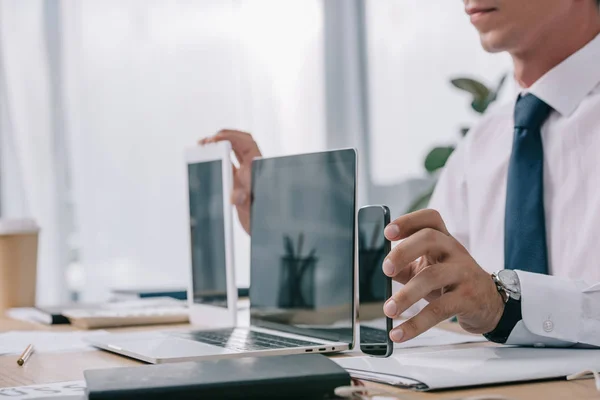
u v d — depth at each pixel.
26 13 2.95
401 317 1.35
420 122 3.60
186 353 0.90
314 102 3.44
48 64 2.98
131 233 3.09
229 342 1.00
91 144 3.03
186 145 3.18
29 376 0.85
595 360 0.83
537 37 1.37
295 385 0.65
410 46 3.60
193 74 3.19
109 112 3.06
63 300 3.00
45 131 2.96
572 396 0.69
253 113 3.31
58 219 2.99
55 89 2.99
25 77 2.94
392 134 3.60
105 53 3.05
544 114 1.35
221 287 1.30
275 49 3.35
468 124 3.58
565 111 1.35
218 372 0.67
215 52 3.23
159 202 3.13
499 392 0.71
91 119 3.03
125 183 3.08
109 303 1.69
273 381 0.64
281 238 1.13
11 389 0.76
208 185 1.34
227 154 1.28
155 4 3.13
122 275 3.08
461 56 3.57
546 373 0.77
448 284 0.89
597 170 1.31
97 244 3.04
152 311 1.46
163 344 1.00
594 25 1.38
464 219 1.59
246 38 3.29
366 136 3.58
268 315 1.15
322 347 0.93
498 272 0.96
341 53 3.53
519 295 0.94
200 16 3.20
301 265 1.08
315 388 0.65
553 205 1.34
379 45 3.59
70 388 0.76
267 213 1.18
